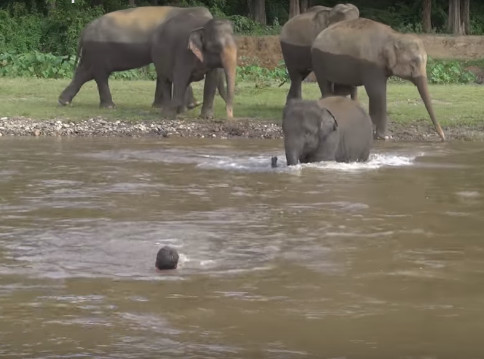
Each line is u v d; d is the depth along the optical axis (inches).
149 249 367.2
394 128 887.1
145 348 248.4
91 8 2178.9
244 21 2352.4
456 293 304.8
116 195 501.4
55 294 301.6
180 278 322.3
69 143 768.9
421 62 848.9
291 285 313.1
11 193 506.0
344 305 290.2
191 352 245.4
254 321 273.1
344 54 874.1
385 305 290.4
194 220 428.1
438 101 1104.2
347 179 565.0
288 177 573.0
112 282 317.1
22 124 880.9
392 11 2738.7
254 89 1290.6
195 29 936.9
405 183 549.3
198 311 283.0
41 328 265.7
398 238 389.4
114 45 1019.3
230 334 261.0
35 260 349.4
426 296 301.1
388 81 1487.5
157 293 303.0
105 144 764.6
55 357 240.7
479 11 2962.6
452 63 1670.8
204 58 929.5
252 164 638.5
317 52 894.4
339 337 258.8
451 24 2546.8
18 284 314.3
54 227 411.5
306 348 249.3
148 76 1544.0
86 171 596.7
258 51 2066.9
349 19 949.2
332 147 640.4
